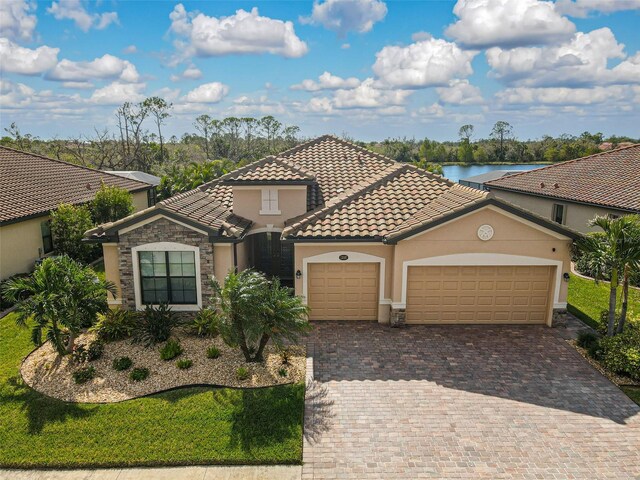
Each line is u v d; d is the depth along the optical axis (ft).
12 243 74.23
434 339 55.98
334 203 65.36
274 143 319.88
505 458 35.47
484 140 369.71
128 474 33.86
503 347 53.88
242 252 66.90
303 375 46.78
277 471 34.17
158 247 56.13
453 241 57.21
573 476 33.65
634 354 46.44
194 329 54.60
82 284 48.11
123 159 241.35
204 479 33.37
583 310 65.05
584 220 94.94
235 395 42.80
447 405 42.29
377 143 384.88
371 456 35.70
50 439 36.94
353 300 61.36
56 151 235.20
